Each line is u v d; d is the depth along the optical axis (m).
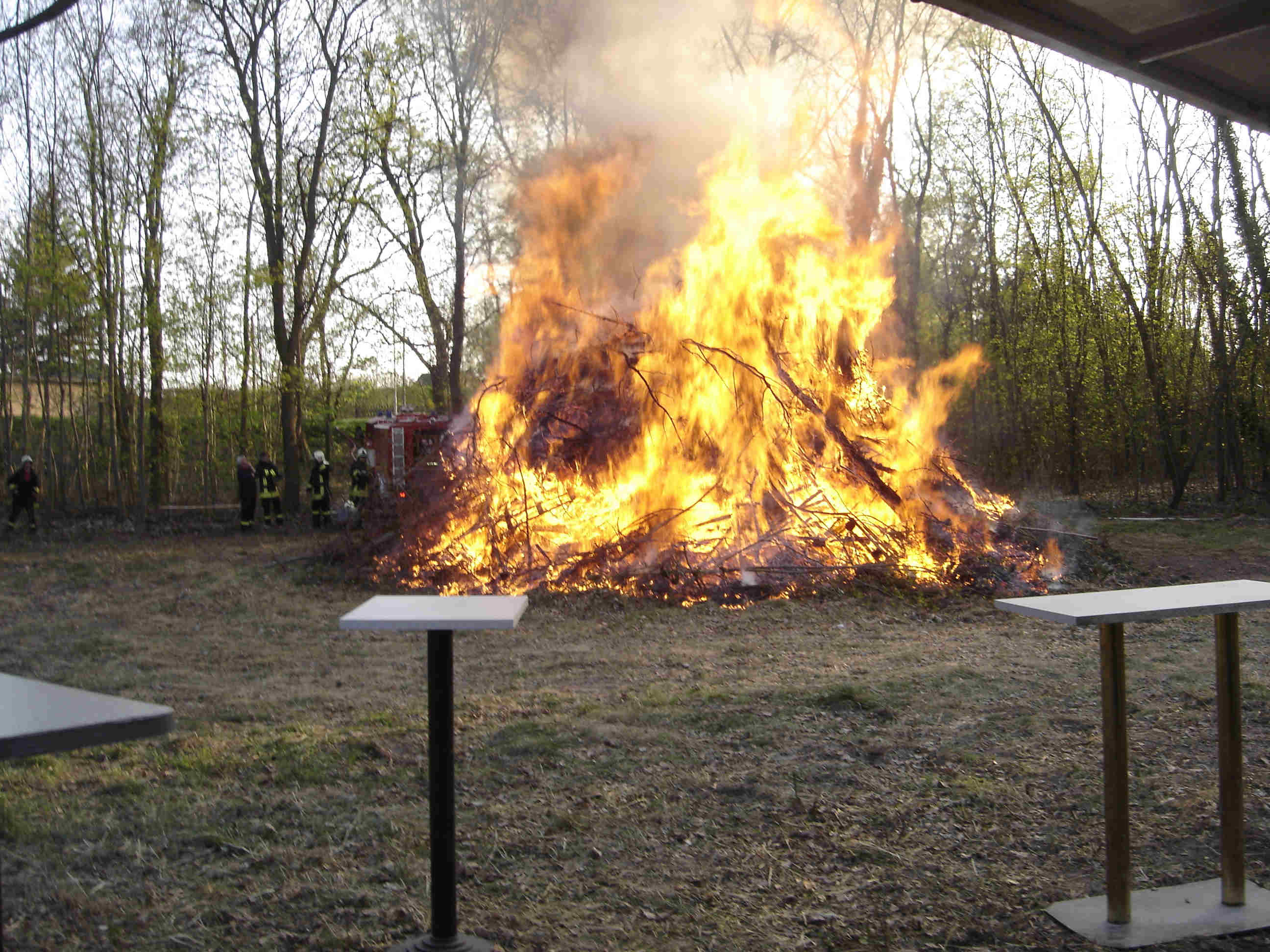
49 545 20.44
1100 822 4.61
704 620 10.61
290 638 10.25
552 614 11.09
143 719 2.04
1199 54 4.06
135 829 4.70
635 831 4.61
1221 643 3.70
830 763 5.50
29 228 26.36
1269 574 13.32
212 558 17.42
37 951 3.54
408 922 3.72
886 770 5.39
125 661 9.10
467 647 9.44
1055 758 5.49
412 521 14.05
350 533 15.51
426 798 5.08
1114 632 3.55
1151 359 25.20
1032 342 28.53
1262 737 5.80
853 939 3.59
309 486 24.25
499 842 4.50
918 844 4.43
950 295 33.72
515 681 7.91
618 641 9.64
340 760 5.70
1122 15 3.79
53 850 4.45
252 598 12.87
